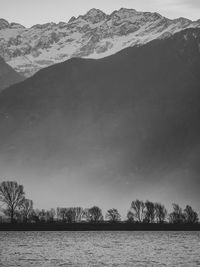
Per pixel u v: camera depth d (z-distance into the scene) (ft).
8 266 599.98
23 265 606.96
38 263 622.54
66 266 601.62
